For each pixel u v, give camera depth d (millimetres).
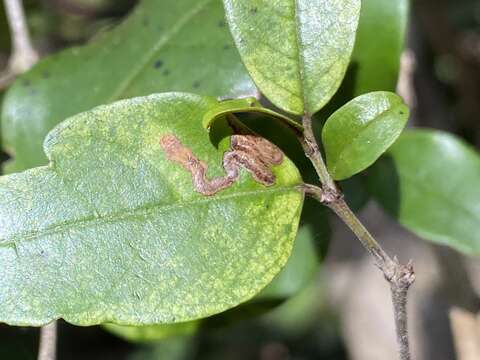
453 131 279
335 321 509
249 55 144
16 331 209
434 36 291
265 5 144
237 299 141
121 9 286
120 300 141
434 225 200
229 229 144
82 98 188
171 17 185
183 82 177
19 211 144
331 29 144
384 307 411
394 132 143
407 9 178
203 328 199
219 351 510
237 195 145
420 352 377
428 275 378
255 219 144
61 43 287
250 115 171
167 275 142
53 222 144
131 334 200
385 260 141
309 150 144
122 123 146
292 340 516
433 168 201
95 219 144
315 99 144
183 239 143
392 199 200
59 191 145
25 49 217
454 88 309
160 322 141
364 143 143
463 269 243
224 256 143
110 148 146
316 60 144
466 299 242
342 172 144
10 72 216
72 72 191
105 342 502
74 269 143
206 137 146
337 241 427
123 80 185
